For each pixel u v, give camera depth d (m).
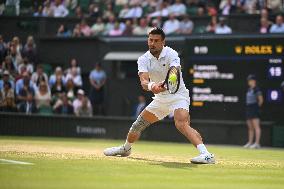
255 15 45.34
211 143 43.97
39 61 49.47
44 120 46.53
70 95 47.44
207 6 50.41
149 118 22.38
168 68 21.28
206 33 44.00
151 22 48.28
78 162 19.92
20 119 46.31
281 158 27.94
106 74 48.34
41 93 46.81
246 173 18.50
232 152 33.16
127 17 50.22
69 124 46.75
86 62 48.91
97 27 49.88
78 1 53.88
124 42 47.72
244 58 42.78
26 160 20.25
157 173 17.42
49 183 14.21
